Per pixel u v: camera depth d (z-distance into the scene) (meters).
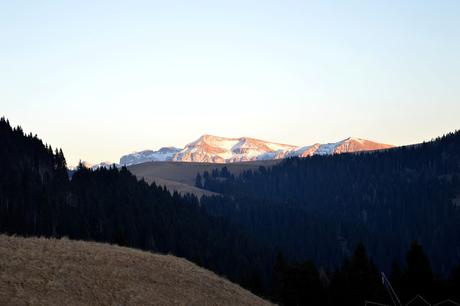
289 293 69.69
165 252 120.38
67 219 118.19
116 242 88.75
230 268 121.06
